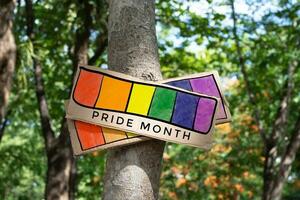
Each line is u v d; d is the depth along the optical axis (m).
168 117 2.53
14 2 7.21
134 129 2.51
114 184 2.59
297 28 12.52
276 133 12.63
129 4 2.82
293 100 13.77
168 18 12.43
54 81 12.78
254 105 12.89
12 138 20.41
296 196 18.84
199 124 2.54
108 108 2.54
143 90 2.54
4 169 16.28
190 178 18.02
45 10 11.30
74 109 2.55
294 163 15.89
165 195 17.95
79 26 10.62
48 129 10.45
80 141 2.54
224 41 12.84
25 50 8.46
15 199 23.23
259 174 16.62
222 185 18.19
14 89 12.21
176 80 2.66
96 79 2.57
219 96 2.66
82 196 16.38
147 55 2.76
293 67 12.59
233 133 16.83
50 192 10.09
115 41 2.81
